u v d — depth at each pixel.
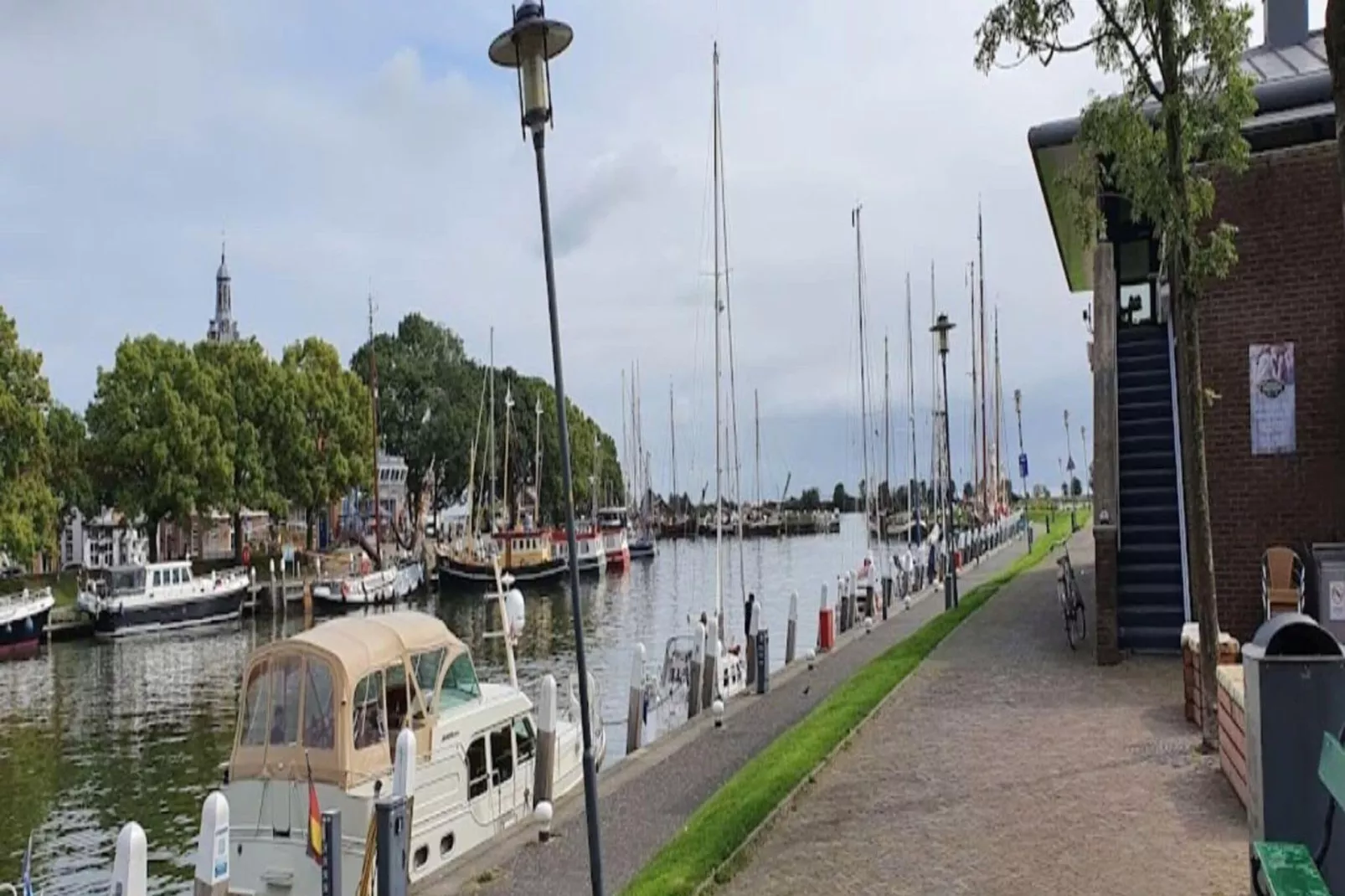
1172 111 9.84
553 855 11.00
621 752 21.00
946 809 9.05
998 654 16.17
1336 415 14.78
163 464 60.69
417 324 95.75
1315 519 14.81
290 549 70.81
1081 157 11.29
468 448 89.25
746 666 21.42
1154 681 13.41
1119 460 16.73
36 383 51.25
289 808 12.23
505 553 64.44
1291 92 16.30
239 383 67.75
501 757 14.45
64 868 17.67
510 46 7.97
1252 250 15.20
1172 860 7.52
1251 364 15.16
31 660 41.91
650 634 44.34
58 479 58.97
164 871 17.06
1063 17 10.16
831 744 11.51
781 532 125.25
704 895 7.71
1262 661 4.92
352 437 74.06
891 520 82.50
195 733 27.94
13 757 25.47
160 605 49.41
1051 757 10.31
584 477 109.19
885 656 18.41
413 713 13.07
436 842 13.02
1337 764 4.00
